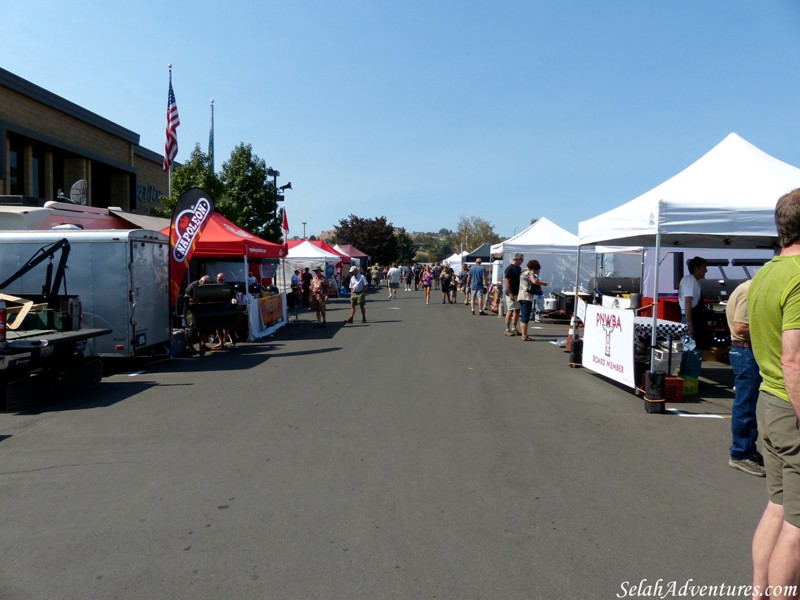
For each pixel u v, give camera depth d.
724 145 9.00
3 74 18.22
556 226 21.41
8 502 4.94
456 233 98.50
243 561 3.90
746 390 5.42
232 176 29.14
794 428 2.96
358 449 6.18
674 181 8.69
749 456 5.53
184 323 13.44
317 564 3.85
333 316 22.94
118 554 4.02
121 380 10.23
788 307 2.93
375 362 11.66
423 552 4.00
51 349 8.38
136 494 5.07
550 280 21.48
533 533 4.26
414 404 8.12
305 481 5.30
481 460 5.81
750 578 3.66
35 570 3.83
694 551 3.99
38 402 8.26
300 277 30.06
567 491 5.03
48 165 21.41
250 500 4.89
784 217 3.13
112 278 10.95
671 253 14.77
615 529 4.32
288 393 8.94
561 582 3.62
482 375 10.20
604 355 9.26
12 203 13.82
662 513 4.59
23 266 10.98
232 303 13.82
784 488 2.99
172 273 12.46
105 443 6.55
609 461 5.79
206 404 8.33
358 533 4.28
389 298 36.50
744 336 5.28
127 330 10.99
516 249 20.55
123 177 26.33
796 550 2.92
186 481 5.35
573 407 7.93
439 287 52.19
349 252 52.22
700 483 5.21
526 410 7.77
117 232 10.97
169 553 4.02
